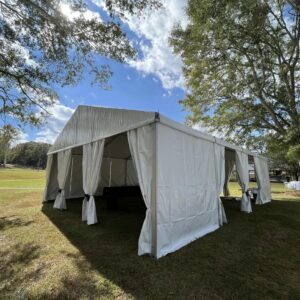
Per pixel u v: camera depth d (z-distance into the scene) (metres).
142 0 3.92
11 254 3.18
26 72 5.55
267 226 4.91
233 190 13.96
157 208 3.19
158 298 2.12
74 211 6.26
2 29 4.54
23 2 4.09
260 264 2.94
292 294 2.24
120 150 8.70
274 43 10.20
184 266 2.82
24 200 8.14
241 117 11.92
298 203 8.53
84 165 5.45
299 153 9.71
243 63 10.94
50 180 8.20
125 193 7.16
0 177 21.53
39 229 4.41
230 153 8.88
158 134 3.37
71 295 2.17
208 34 9.36
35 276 2.54
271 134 11.97
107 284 2.37
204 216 4.45
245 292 2.26
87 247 3.44
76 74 5.61
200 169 4.47
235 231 4.48
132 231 4.31
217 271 2.71
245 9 7.80
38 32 4.61
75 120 6.53
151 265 2.83
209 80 11.91
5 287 2.32
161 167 3.36
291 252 3.41
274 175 30.64
